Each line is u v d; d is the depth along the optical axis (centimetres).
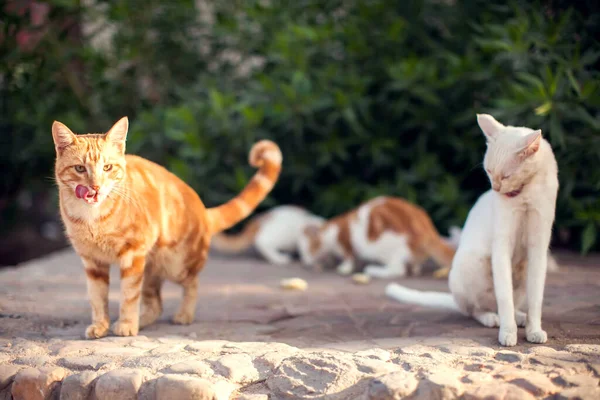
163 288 205
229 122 257
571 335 150
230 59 311
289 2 290
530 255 151
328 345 149
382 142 263
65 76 288
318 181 286
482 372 133
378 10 269
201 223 168
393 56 271
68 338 154
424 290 202
